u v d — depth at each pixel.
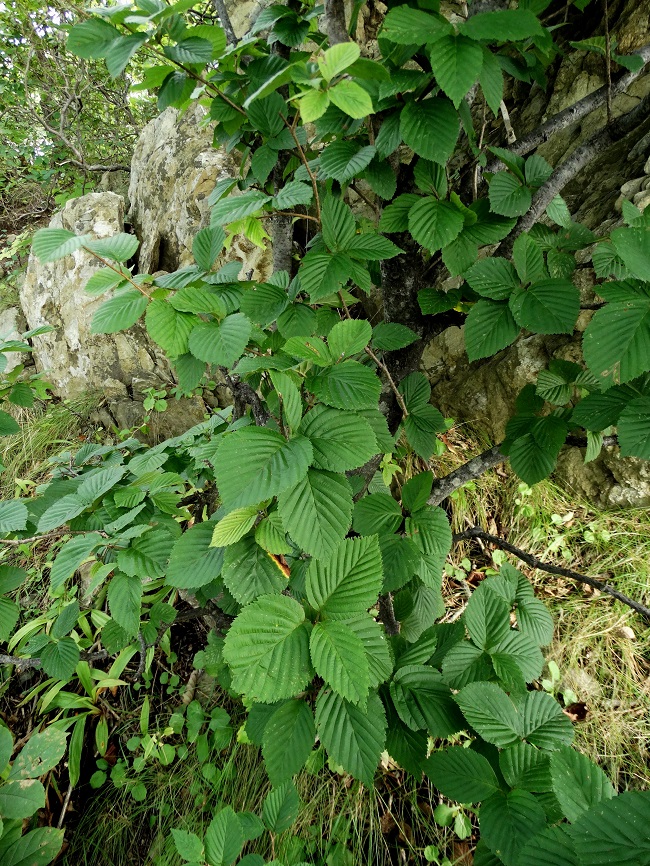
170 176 2.01
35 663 1.04
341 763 0.56
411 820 1.03
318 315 0.82
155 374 1.97
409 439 0.86
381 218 0.71
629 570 1.26
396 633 0.94
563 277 0.76
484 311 0.67
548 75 1.55
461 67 0.55
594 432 0.82
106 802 1.25
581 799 0.51
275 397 0.68
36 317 2.14
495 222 0.68
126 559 0.73
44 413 2.07
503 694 0.67
